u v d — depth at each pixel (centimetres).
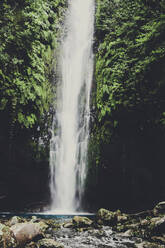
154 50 960
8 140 1030
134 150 1110
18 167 1070
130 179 1112
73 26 1370
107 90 1086
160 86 970
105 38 1259
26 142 1062
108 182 1120
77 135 1195
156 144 1091
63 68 1266
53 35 1205
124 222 670
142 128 1050
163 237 527
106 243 503
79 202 1111
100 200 1124
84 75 1304
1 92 925
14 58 965
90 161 1138
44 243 453
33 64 1041
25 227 480
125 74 1059
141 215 720
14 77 968
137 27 1102
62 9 1352
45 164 1096
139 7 1118
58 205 1097
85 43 1357
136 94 1021
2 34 941
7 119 991
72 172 1134
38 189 1098
